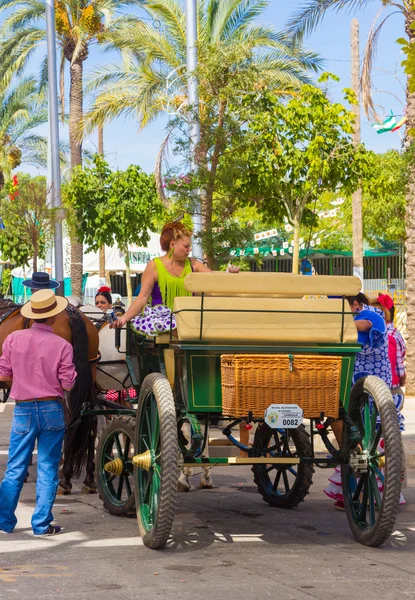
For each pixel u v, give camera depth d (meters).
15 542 7.39
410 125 17.62
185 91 19.44
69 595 5.80
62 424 7.76
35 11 35.09
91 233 33.47
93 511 8.76
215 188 17.44
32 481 10.40
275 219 20.45
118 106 27.27
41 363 7.69
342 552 7.04
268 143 18.80
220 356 7.10
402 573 6.39
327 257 43.41
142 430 7.59
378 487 7.42
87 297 45.44
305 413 7.04
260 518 8.45
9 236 35.53
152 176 33.31
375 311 8.91
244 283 7.21
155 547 7.07
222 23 24.34
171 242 7.98
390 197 37.84
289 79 23.62
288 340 7.24
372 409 7.34
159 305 7.80
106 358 10.27
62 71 38.09
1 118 47.41
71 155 34.28
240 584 6.08
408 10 17.92
